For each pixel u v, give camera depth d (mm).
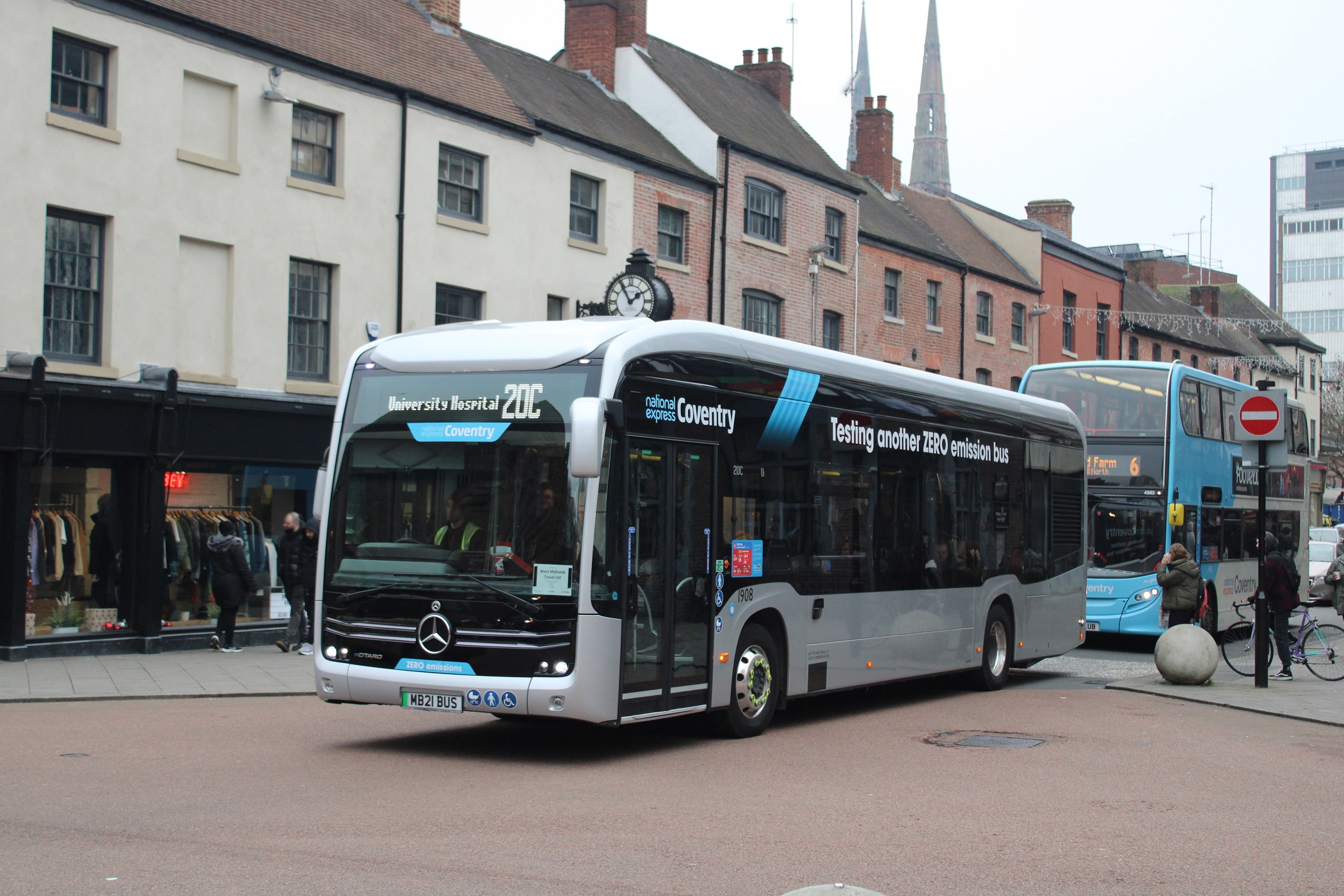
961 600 14578
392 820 7684
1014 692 15477
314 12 20578
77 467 16719
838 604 12383
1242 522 23344
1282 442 15852
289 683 14531
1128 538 20688
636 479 9922
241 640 18281
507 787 8875
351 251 20219
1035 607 16312
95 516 16938
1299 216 147875
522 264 23219
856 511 12742
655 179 26375
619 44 30062
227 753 10023
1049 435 16859
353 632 10055
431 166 21516
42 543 16344
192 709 12625
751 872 6656
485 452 9867
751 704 11273
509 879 6398
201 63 18203
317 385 19578
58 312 16656
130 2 17266
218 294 18500
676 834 7477
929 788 9141
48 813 7699
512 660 9500
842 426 12578
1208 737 11984
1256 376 60594
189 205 17984
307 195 19578
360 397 10430
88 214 16922
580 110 26422
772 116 33812
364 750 10336
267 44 18938
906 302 35312
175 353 17891
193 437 17594
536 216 23562
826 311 31844
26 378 15594
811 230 31078
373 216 20562
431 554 9891
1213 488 22000
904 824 7895
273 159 19109
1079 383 21266
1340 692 15391
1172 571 17188
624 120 27953
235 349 18484
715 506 10773
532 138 23453
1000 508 15570
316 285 19906
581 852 6973
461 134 22094
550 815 7914
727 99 32188
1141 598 20438
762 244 29281
